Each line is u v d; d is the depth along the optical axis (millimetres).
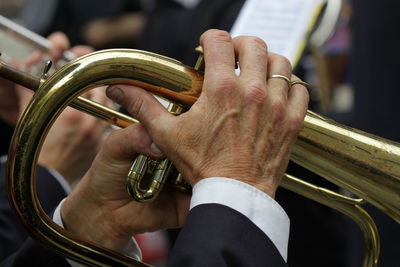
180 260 1529
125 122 1961
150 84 1754
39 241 1905
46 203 2561
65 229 1996
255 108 1660
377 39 3316
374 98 3398
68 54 3418
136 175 1821
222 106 1657
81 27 6270
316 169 1877
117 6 6223
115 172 1952
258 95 1666
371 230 2166
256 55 1739
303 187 2123
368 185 1867
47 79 1730
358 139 1848
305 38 3283
